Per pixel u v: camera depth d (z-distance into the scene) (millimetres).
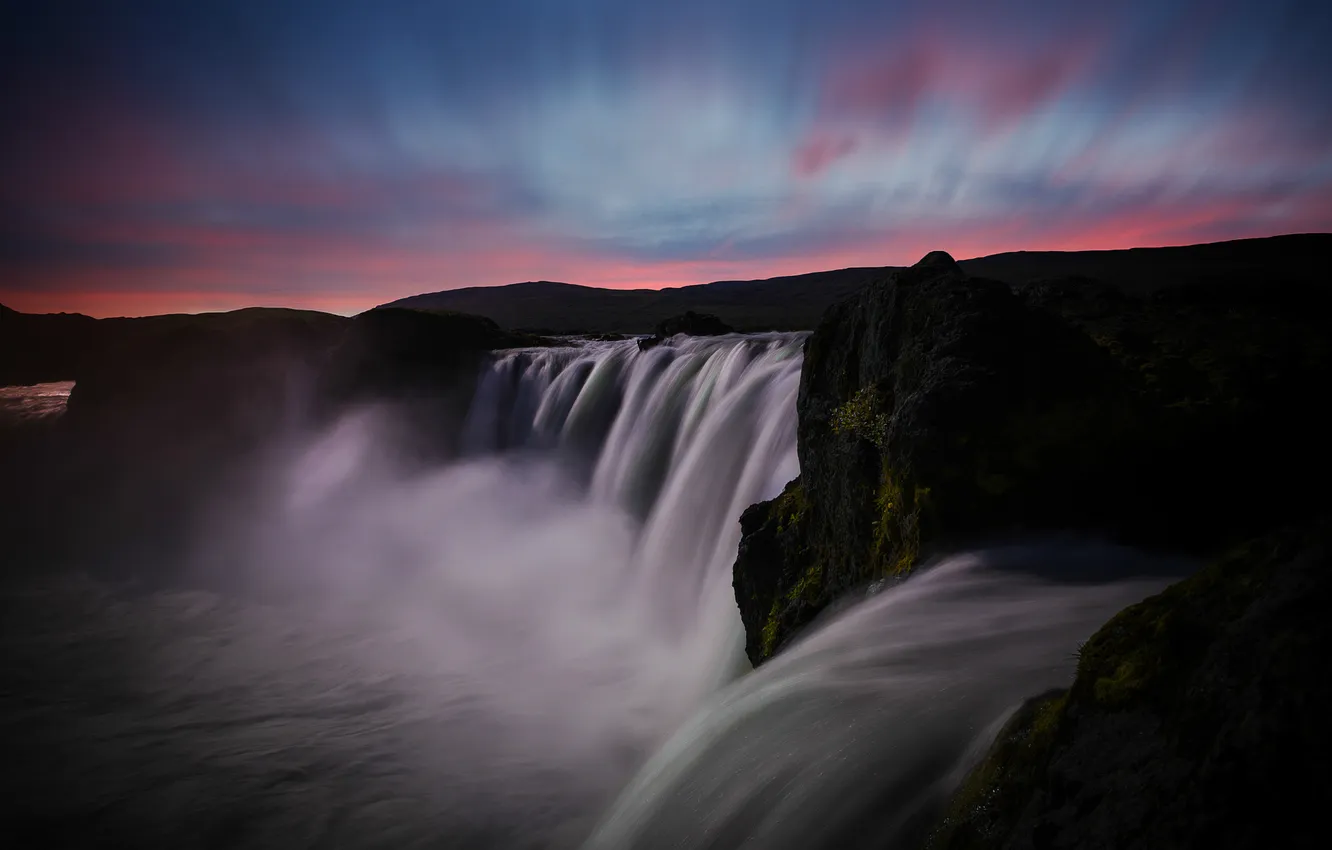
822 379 8961
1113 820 1845
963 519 5680
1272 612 1794
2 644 15820
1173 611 2119
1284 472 5883
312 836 8711
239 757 10562
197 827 9055
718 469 13867
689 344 19734
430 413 25688
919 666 3920
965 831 2393
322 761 10281
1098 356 6527
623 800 5125
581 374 23031
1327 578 1751
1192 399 6336
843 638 4777
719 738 4418
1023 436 5879
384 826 8789
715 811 3713
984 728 3012
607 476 19188
